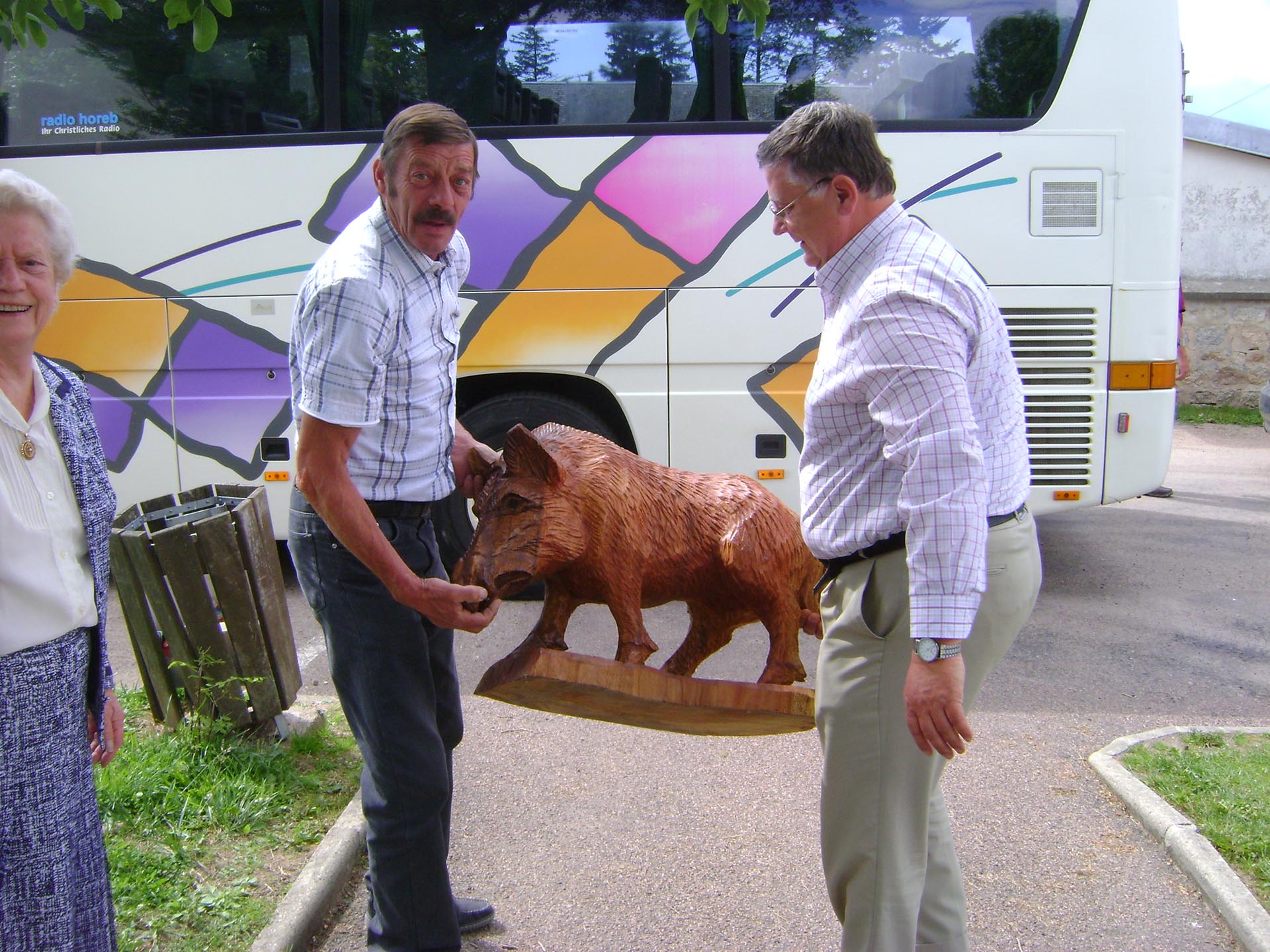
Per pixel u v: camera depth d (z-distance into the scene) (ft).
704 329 18.19
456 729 8.90
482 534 7.23
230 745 11.42
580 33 17.97
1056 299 18.02
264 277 18.26
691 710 7.37
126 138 18.34
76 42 18.22
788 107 18.01
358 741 8.12
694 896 9.78
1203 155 43.86
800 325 18.11
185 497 12.69
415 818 7.93
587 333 18.28
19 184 5.92
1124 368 18.12
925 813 6.97
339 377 7.02
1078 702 14.46
